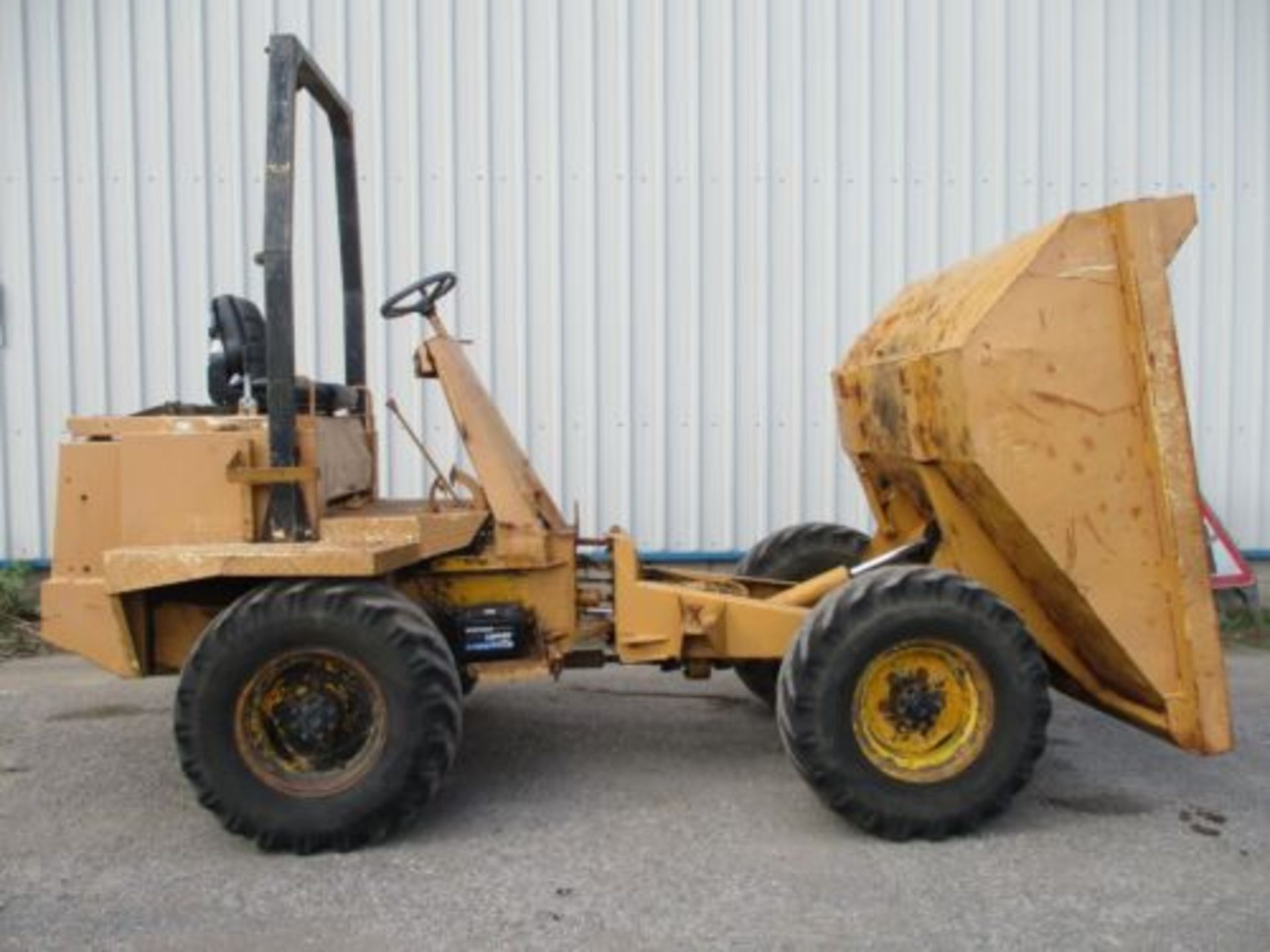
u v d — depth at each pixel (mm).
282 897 3369
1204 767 4492
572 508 7180
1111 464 3668
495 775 4406
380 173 6988
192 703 3607
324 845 3650
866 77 7117
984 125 7188
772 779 4363
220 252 7035
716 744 4789
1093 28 7172
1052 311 3631
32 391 6988
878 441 4582
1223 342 7316
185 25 6902
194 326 7043
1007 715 3738
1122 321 3660
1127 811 4031
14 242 6930
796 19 7062
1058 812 4016
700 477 7227
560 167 7043
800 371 7223
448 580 4258
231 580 3980
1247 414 7352
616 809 4055
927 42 7121
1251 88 7238
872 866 3555
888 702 3771
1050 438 3637
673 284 7141
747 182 7121
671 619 4277
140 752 4750
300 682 3719
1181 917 3211
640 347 7156
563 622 4309
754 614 4301
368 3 6910
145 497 3898
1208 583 3693
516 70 6992
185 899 3359
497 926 3176
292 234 3828
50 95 6879
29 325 6969
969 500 3992
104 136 6922
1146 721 3879
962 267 4328
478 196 7039
